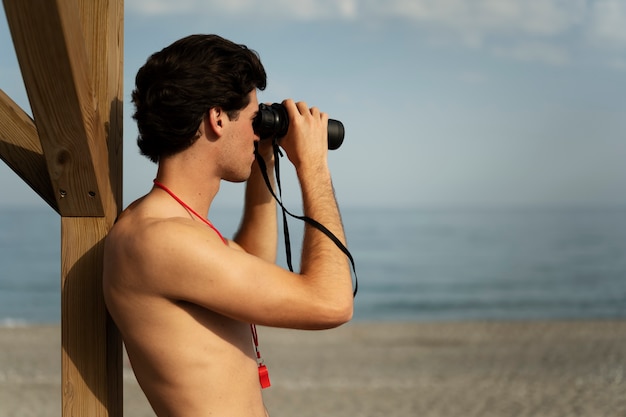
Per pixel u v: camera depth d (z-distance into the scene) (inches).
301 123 69.9
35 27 54.4
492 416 345.7
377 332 675.4
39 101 59.3
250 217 80.7
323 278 63.4
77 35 58.4
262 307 61.1
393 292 1617.9
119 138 73.0
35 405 360.8
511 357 530.6
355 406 363.9
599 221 5787.4
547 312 1305.4
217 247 61.0
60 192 66.6
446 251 2655.0
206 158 65.1
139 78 65.0
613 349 569.6
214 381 63.4
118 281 63.1
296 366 483.8
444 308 1370.6
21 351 549.0
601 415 348.2
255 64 65.8
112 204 70.9
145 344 62.7
